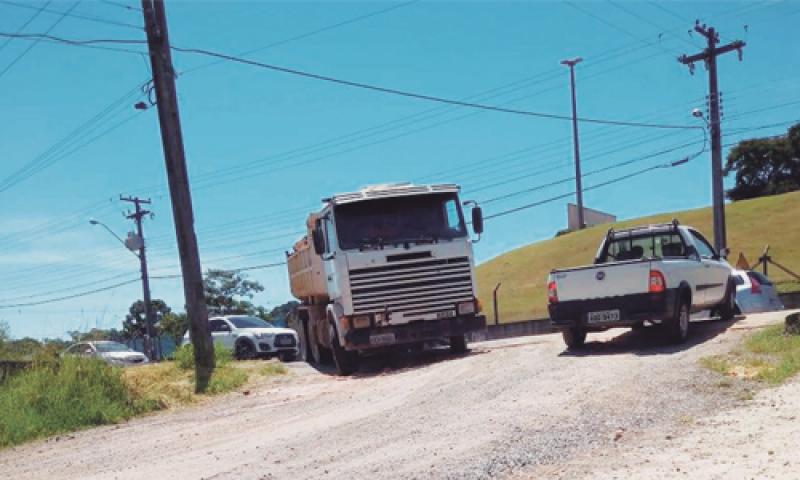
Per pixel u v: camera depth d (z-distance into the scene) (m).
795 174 82.88
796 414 7.88
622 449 7.24
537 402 10.00
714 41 35.41
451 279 16.28
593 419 8.68
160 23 18.42
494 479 6.63
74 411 13.10
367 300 15.95
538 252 65.88
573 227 71.12
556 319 14.16
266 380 17.33
